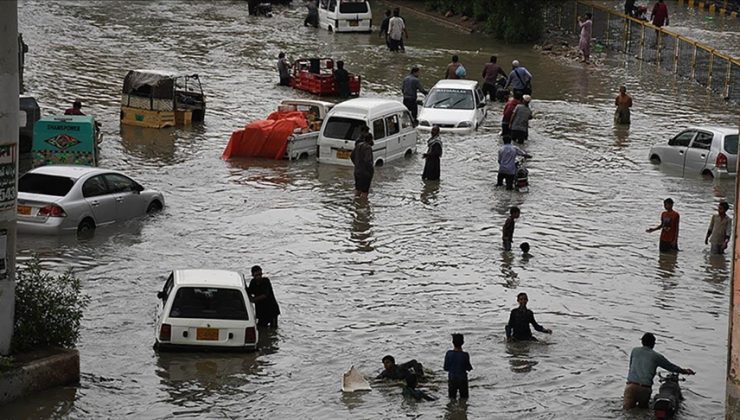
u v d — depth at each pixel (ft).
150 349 118.32
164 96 226.58
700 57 297.94
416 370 112.78
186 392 108.37
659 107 265.54
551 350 121.80
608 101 271.90
